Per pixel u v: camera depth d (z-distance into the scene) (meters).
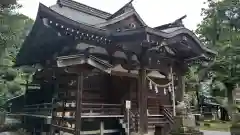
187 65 16.19
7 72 17.81
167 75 15.01
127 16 13.02
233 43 19.73
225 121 25.84
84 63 9.19
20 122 19.50
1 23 15.36
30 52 15.74
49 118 11.48
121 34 11.08
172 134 9.09
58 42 12.43
